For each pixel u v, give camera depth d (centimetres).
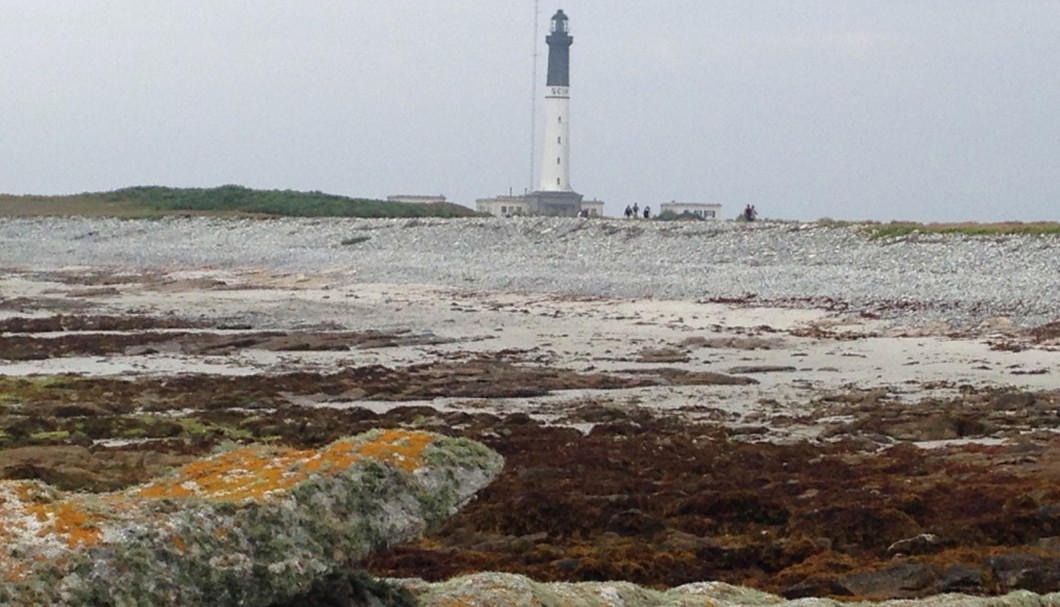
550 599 966
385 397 3173
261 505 782
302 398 3156
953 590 1377
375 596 849
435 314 5006
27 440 2425
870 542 1631
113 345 4103
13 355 3916
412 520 832
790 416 2867
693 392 3238
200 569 739
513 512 1733
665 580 1467
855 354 3816
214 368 3681
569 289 5581
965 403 2966
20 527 703
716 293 5169
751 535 1684
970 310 4391
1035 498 1755
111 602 699
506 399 3159
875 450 2400
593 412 2834
